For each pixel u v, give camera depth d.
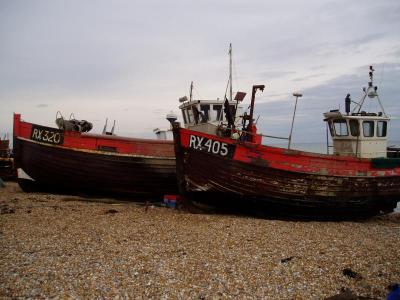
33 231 9.66
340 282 6.63
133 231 9.90
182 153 12.05
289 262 7.56
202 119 15.68
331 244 9.04
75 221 10.95
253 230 10.25
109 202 14.70
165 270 6.96
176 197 14.00
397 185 13.98
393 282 6.68
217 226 10.66
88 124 15.98
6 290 5.90
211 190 12.16
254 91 13.22
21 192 16.84
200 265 7.28
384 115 14.36
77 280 6.39
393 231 11.34
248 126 13.30
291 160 12.04
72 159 14.84
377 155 14.40
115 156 14.65
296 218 12.88
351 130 14.11
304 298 5.95
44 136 15.07
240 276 6.77
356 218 13.99
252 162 11.78
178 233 9.75
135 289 6.10
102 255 7.79
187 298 5.83
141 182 15.03
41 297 5.70
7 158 22.48
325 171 12.41
